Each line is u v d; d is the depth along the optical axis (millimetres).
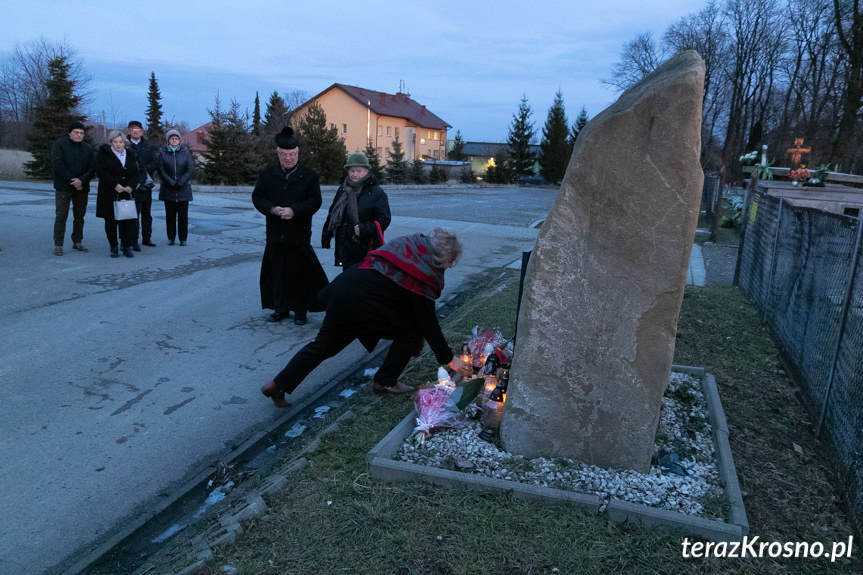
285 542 2547
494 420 3564
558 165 62500
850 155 36750
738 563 2506
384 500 2832
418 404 3629
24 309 6004
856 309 3479
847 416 3285
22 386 4215
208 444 3596
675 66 2947
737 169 53125
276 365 4930
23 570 2428
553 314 3096
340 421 3711
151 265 8383
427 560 2439
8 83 41312
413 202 24375
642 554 2516
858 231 3672
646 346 2992
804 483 3221
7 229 10539
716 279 9367
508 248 12383
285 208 5430
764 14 51094
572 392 3143
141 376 4543
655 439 3562
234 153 28594
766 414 4129
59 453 3359
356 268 3691
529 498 2848
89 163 8562
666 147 2762
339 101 57250
